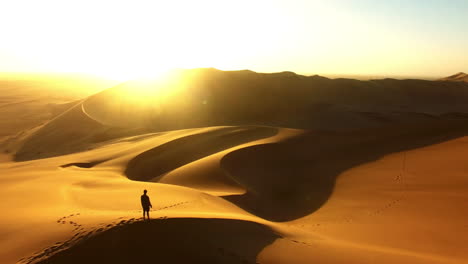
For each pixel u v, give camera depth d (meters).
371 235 14.29
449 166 26.55
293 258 9.36
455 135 38.34
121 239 9.10
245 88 69.94
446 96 96.25
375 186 23.89
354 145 36.31
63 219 11.84
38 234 10.52
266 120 58.53
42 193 17.95
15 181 22.64
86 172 25.25
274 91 71.12
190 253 8.80
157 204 15.45
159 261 8.44
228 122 57.41
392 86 96.06
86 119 58.03
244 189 22.72
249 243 10.07
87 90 161.62
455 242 13.53
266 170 28.19
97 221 10.78
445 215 17.14
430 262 10.27
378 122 56.03
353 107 68.44
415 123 44.97
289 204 22.23
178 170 26.84
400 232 14.77
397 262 9.92
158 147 32.28
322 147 34.97
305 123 55.56
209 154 32.56
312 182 26.62
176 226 9.82
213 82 71.00
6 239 10.51
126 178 23.55
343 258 9.77
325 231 14.80
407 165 28.72
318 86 81.50
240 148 30.22
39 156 45.25
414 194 21.19
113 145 40.44
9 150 50.22
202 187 22.97
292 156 31.59
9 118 77.19
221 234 10.21
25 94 133.62
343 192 23.61
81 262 8.49
